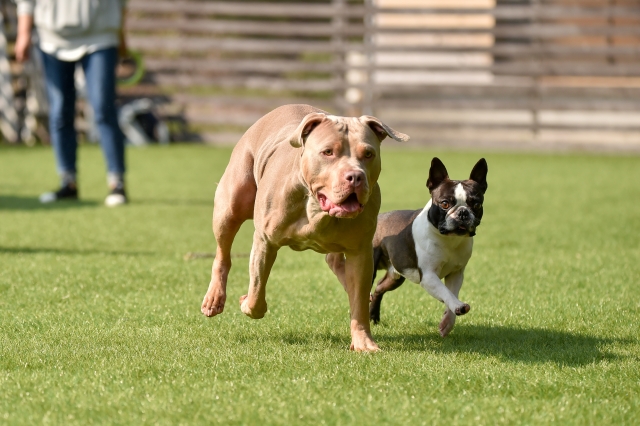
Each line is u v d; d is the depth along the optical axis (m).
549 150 26.00
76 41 14.79
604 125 25.52
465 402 5.32
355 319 6.66
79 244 11.54
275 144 6.69
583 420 5.04
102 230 12.72
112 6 14.71
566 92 25.88
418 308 8.25
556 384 5.69
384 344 6.89
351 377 5.72
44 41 14.98
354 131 5.87
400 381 5.70
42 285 8.91
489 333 7.29
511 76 27.41
